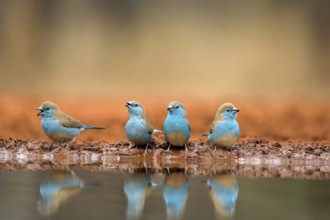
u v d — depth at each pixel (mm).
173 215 8789
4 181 10961
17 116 21156
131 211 8945
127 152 13586
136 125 13398
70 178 11320
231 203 9508
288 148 14016
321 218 8703
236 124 13359
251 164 13203
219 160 13367
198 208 9227
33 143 14297
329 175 11938
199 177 11609
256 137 16406
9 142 14375
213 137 13461
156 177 11570
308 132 18875
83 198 9703
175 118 13367
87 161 13406
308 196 10062
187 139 13547
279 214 8922
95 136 17891
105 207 9195
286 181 11250
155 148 13781
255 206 9414
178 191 10367
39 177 11391
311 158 13492
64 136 13797
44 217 8547
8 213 8750
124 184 10820
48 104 13695
